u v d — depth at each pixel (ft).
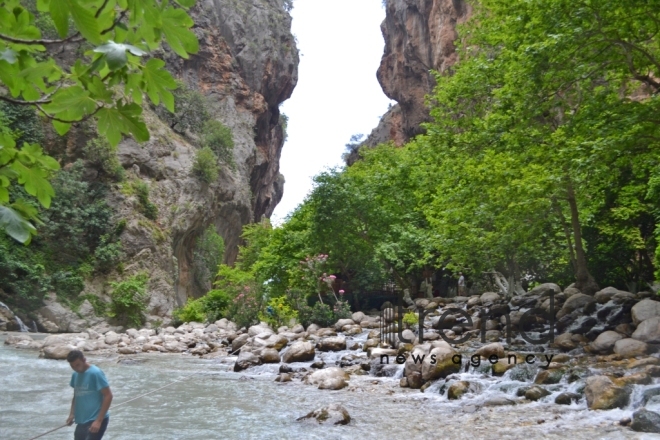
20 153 10.23
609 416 26.09
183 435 25.45
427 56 191.52
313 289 78.64
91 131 115.55
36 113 107.24
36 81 9.12
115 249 107.96
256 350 50.83
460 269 68.69
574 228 55.52
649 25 40.55
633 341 37.76
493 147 52.31
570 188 48.96
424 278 95.55
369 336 55.47
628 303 47.32
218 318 90.94
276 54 220.84
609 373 31.78
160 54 176.04
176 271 122.31
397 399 33.01
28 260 95.66
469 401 31.19
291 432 25.76
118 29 8.77
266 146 221.66
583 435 23.50
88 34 7.70
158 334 78.43
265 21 221.46
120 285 102.17
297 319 70.69
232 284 102.58
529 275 86.07
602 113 41.16
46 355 51.08
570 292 57.00
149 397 34.50
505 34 52.80
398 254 84.43
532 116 44.62
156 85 9.02
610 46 41.16
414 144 100.17
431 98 71.20
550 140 48.44
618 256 67.97
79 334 75.46
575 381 31.22
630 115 39.06
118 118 9.04
